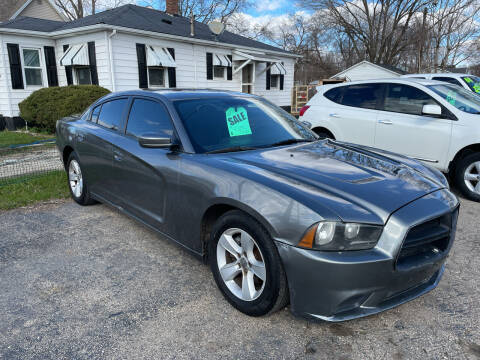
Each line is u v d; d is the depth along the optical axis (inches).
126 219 169.2
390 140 225.9
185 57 581.6
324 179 96.0
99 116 165.8
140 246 141.2
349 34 1520.7
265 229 89.2
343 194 88.8
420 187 98.4
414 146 216.2
